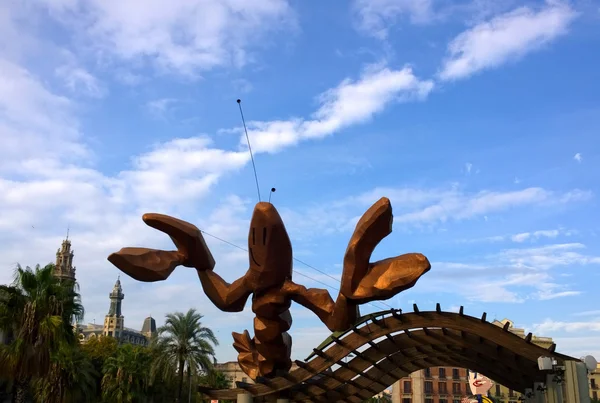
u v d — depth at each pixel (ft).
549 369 54.75
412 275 54.65
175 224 65.67
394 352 67.62
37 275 88.43
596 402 269.44
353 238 56.80
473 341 64.90
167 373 132.87
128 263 62.49
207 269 67.72
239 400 65.92
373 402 284.00
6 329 85.71
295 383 64.80
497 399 245.04
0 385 117.70
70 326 92.94
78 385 105.70
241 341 73.97
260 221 60.85
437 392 296.71
